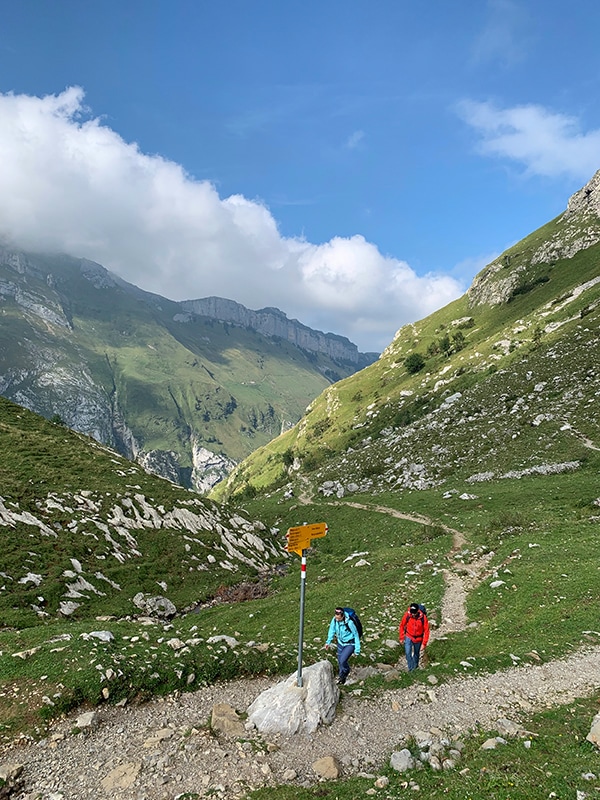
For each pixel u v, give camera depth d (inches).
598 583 957.2
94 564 1379.2
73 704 544.1
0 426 2166.6
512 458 2866.6
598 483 2098.9
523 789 382.3
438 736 506.3
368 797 395.9
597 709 537.0
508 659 692.1
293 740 500.1
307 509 3250.5
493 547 1464.1
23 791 414.6
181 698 595.2
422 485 3110.2
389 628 920.3
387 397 7780.5
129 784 421.7
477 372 5999.0
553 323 5831.7
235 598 1494.8
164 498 1994.3
